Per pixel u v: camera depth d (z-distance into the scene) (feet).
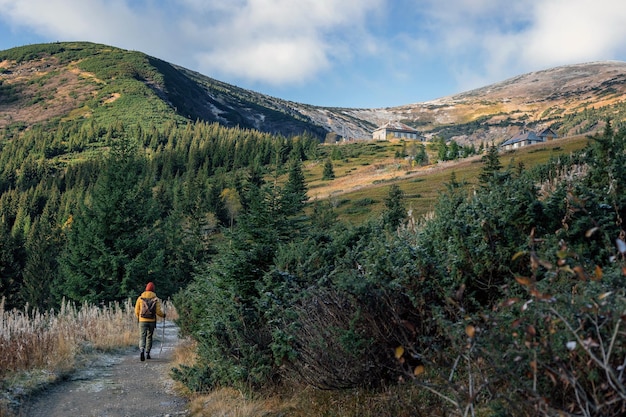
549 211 16.53
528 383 9.80
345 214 171.32
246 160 445.37
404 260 17.03
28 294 121.19
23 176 478.18
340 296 17.62
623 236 14.87
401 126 571.28
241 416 18.07
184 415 20.02
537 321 10.77
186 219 208.33
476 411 12.05
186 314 37.60
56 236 193.47
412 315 16.21
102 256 80.48
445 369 14.34
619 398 8.23
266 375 20.48
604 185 18.44
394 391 15.20
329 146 511.40
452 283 15.99
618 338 9.41
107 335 39.01
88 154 572.92
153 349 40.45
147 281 84.89
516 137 393.50
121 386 25.12
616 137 19.38
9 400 20.75
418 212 133.39
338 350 16.63
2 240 121.19
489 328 11.71
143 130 640.17
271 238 25.02
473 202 18.90
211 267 25.21
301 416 16.58
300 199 29.35
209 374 23.15
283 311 19.79
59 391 23.68
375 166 352.90
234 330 21.66
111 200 82.38
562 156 35.53
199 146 501.97
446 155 318.45
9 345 26.22
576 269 9.11
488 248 16.42
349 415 15.05
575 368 9.59
